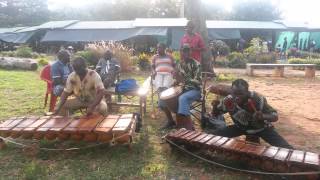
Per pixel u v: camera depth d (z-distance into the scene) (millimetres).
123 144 3303
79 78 3521
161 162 3047
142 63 10172
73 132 2975
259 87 7633
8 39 19031
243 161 2783
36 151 3215
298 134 4031
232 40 17875
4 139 3270
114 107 5020
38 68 10250
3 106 5055
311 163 2475
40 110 4844
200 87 3934
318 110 5316
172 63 4945
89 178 2725
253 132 3139
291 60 13211
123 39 17047
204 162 3029
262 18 26812
